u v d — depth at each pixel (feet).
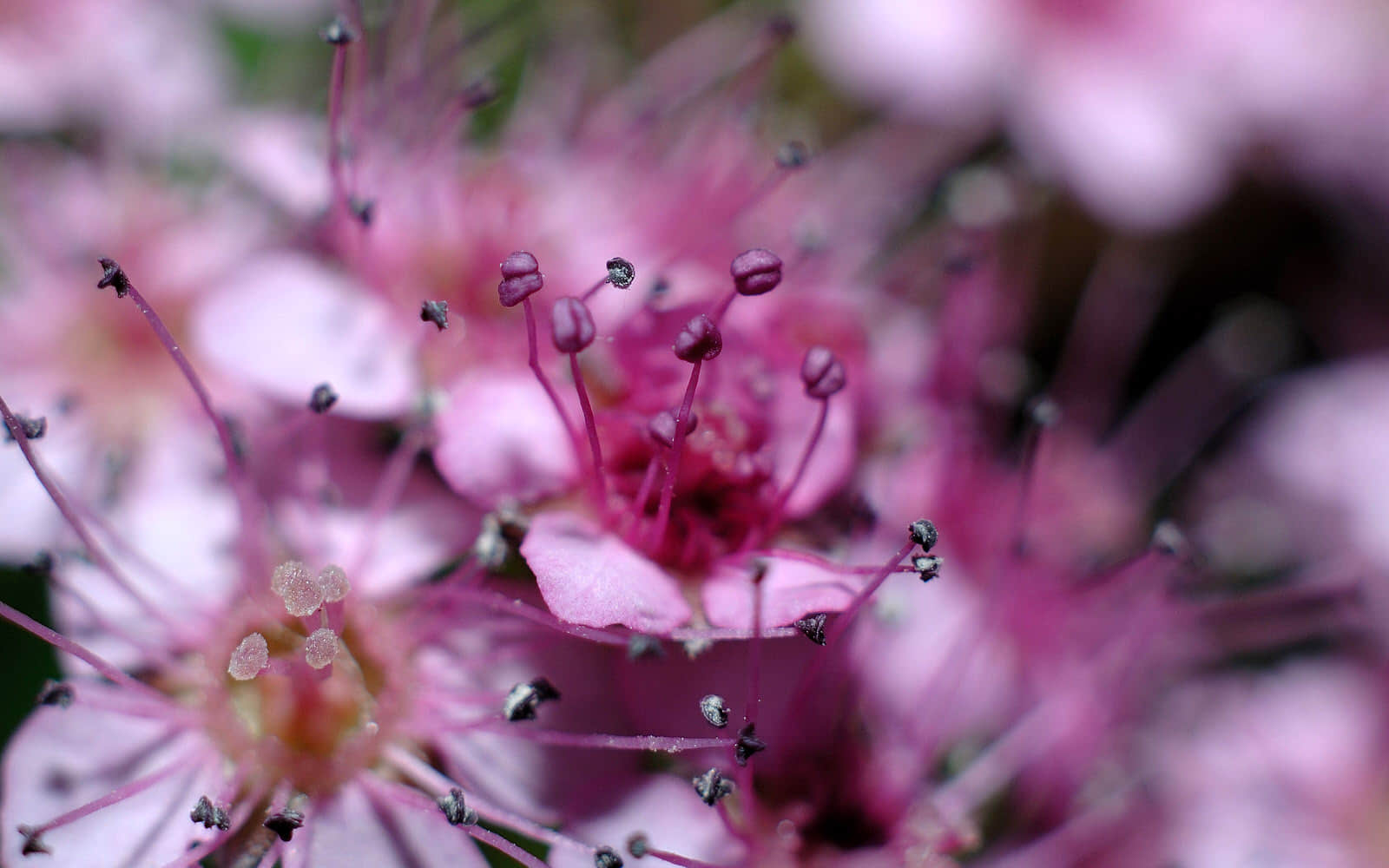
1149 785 0.16
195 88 0.17
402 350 0.15
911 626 0.15
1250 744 0.17
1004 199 0.17
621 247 0.16
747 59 0.16
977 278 0.16
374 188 0.15
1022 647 0.16
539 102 0.17
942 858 0.15
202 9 0.17
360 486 0.15
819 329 0.15
